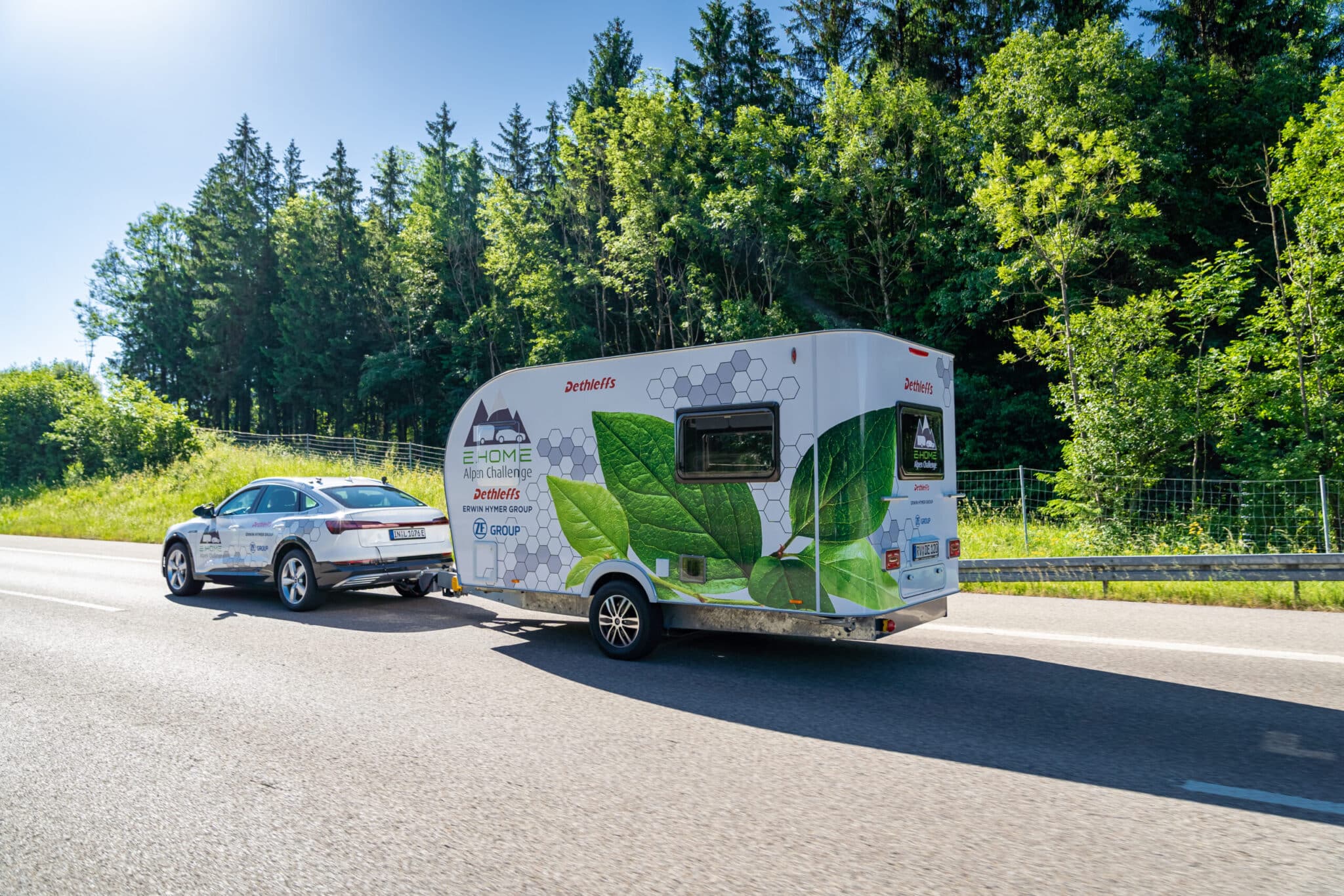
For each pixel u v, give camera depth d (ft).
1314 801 12.64
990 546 43.29
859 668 22.17
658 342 133.90
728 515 21.50
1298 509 42.29
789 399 20.53
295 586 31.91
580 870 10.83
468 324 153.99
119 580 42.11
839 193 91.86
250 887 10.53
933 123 88.89
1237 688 18.88
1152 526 43.34
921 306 92.68
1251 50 88.79
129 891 10.45
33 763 15.34
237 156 219.41
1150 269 76.02
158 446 101.24
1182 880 10.23
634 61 164.04
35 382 120.98
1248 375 47.39
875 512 19.99
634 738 16.49
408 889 10.39
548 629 28.60
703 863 10.96
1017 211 57.21
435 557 33.06
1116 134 56.85
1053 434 83.10
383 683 21.04
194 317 228.84
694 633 27.58
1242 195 79.82
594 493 24.11
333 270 196.13
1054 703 18.35
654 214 114.52
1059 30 96.12
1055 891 9.99
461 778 14.38
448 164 203.82
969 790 13.43
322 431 212.64
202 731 17.15
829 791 13.53
